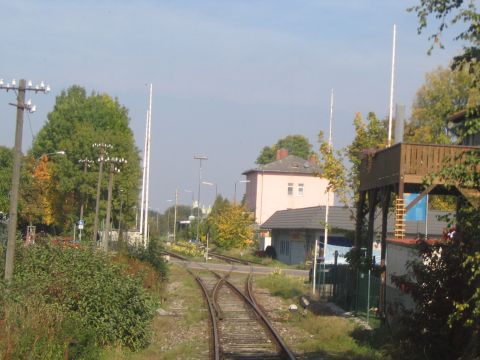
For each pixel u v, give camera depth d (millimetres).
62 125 64938
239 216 73812
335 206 52938
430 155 18719
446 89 42000
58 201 60781
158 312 21734
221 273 43375
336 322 19828
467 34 8492
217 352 15242
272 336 18188
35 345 10344
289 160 90312
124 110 68875
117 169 52969
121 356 14109
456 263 10789
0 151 63438
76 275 15125
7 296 11883
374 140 28562
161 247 31422
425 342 11219
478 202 9156
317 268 30938
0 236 20797
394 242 18766
